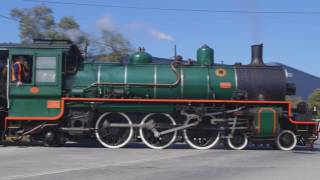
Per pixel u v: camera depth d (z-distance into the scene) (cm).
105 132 1552
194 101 1588
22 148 1491
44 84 1542
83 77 1580
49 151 1412
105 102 1562
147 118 1572
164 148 1562
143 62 1630
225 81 1620
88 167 1100
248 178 981
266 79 1633
